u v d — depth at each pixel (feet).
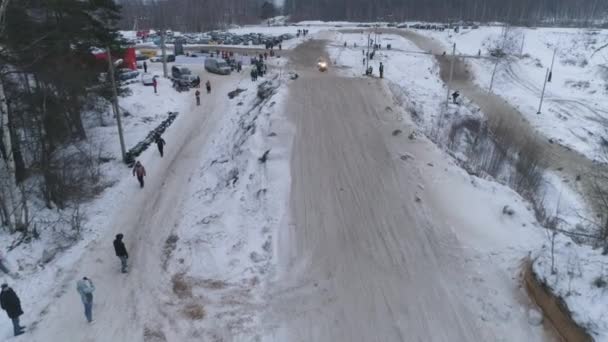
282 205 63.46
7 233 62.69
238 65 161.27
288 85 122.72
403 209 61.36
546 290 41.24
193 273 52.90
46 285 52.39
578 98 161.17
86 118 108.47
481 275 48.14
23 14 71.10
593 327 34.68
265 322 44.86
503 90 168.55
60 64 80.69
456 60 202.69
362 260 52.21
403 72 172.35
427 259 51.62
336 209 62.13
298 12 458.09
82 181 79.20
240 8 467.93
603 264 40.32
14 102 76.13
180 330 44.50
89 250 59.72
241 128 95.66
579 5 374.63
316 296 47.62
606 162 103.19
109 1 95.45
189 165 87.81
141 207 71.56
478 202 61.82
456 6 387.34
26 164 82.64
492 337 40.65
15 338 43.83
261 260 53.98
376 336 41.98
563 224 69.46
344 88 120.47
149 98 127.54
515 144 109.70
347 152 78.74
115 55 103.14
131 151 92.22
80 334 44.37
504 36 234.17
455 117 122.72
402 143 82.23
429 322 43.04
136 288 51.24
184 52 210.38
